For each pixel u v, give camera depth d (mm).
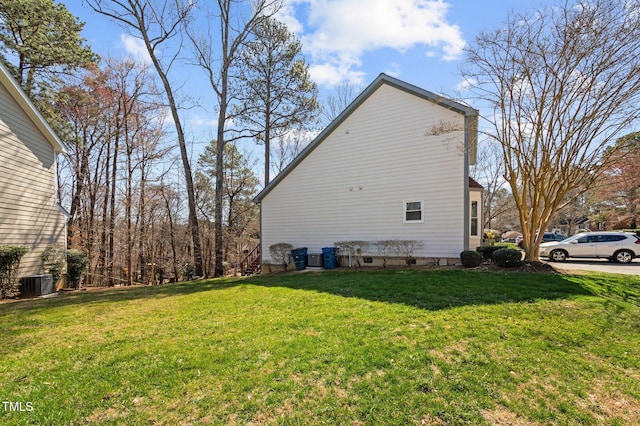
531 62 8539
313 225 13289
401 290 6816
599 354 3734
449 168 10648
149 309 6543
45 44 13898
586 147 8508
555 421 2609
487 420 2598
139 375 3346
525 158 9062
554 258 14094
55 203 11023
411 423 2551
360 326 4660
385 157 11805
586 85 8188
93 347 4223
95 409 2783
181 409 2766
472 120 10398
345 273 10156
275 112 19438
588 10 7746
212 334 4613
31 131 10008
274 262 13945
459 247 10445
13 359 3850
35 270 10008
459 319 4840
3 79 8852
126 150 18359
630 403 2857
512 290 6430
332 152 12891
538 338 4137
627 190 22750
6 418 2664
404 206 11398
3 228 8891
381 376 3215
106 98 16938
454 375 3225
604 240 13484
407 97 11391
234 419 2631
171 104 14484
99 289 10969
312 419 2613
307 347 3936
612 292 6355
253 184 25906
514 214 31484
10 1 12648
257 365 3512
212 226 23406
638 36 7535
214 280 11578
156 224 19953
